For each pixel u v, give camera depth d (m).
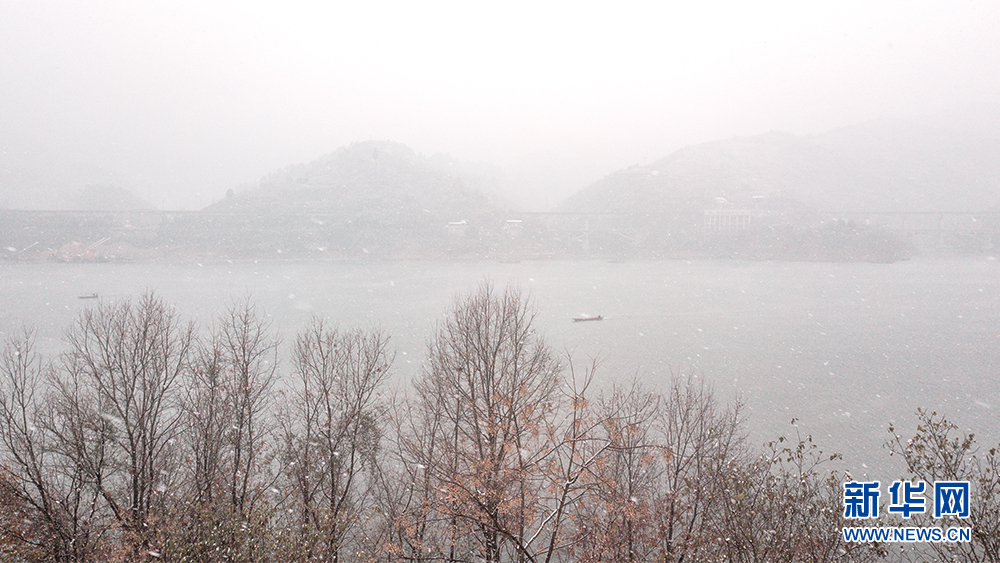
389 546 17.89
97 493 18.73
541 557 18.78
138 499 18.86
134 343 22.14
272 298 103.31
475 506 15.49
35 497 18.70
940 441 13.17
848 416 41.66
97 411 20.06
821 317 89.44
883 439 37.34
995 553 11.48
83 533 17.22
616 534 16.75
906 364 58.94
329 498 21.47
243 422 22.30
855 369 56.25
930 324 84.00
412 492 19.81
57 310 82.56
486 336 22.80
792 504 13.01
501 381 21.86
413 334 64.25
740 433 36.09
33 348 40.72
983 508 12.09
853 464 32.78
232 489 19.58
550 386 22.36
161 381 22.75
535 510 17.00
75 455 19.03
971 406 45.28
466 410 20.64
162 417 24.42
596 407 24.39
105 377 22.14
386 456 25.69
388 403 30.61
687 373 53.34
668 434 23.81
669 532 17.62
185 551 14.23
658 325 81.62
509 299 30.44
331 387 24.11
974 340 72.44
